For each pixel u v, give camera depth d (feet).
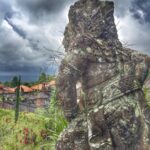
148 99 5.76
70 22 5.75
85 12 5.56
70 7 5.74
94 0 5.56
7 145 13.47
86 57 5.27
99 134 4.98
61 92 5.38
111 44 5.37
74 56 5.32
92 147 4.92
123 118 4.97
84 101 5.22
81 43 5.33
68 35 5.83
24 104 17.75
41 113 7.75
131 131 4.96
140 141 5.00
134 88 5.14
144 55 5.42
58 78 5.40
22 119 14.55
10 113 15.72
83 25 5.53
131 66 5.24
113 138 4.96
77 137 5.07
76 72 5.30
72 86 5.32
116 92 5.10
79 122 5.15
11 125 14.39
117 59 5.26
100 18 5.49
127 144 4.94
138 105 5.09
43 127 13.35
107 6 5.56
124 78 5.16
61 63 5.44
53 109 6.78
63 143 5.11
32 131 13.23
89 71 5.27
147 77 5.56
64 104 5.34
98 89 5.19
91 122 5.04
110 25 5.55
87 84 5.26
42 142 11.62
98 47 5.30
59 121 6.49
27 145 12.92
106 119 4.99
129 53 5.36
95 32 5.43
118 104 5.02
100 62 5.24
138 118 5.02
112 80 5.18
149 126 5.06
